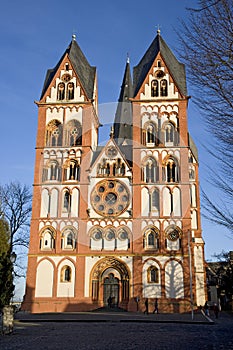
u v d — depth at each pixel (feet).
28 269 184.75
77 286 181.88
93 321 133.18
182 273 179.93
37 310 178.70
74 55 222.89
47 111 210.38
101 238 187.83
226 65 48.52
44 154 202.80
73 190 195.42
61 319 135.95
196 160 226.58
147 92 209.87
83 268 184.14
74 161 200.95
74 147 202.39
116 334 93.25
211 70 49.39
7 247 126.62
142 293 178.91
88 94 212.43
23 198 206.90
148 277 180.65
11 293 108.78
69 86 214.07
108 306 180.14
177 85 208.95
